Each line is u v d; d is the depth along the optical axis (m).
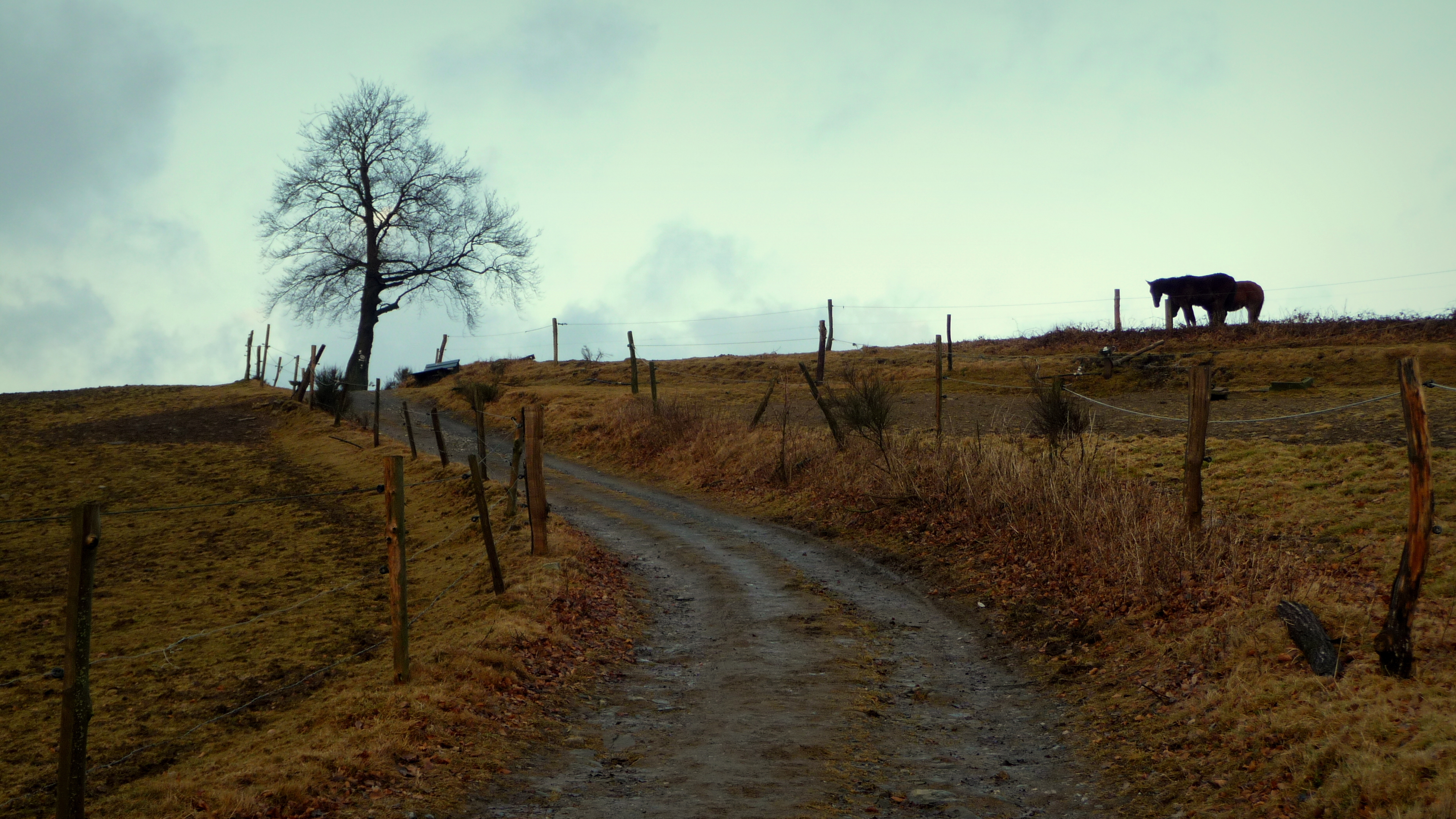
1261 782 6.86
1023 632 12.23
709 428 28.23
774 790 7.18
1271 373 28.95
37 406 44.59
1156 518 13.01
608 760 7.92
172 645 12.05
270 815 6.34
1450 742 6.29
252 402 43.28
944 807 6.93
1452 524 12.27
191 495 26.64
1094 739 8.51
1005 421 25.55
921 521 17.86
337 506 23.64
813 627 12.80
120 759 9.05
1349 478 15.42
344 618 14.48
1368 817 5.88
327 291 54.75
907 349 43.38
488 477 23.69
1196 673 9.38
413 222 55.72
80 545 5.82
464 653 10.10
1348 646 8.70
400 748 7.52
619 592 14.45
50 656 13.37
